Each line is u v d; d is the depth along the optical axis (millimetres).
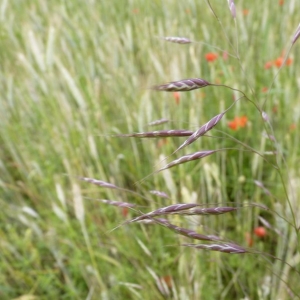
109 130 881
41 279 688
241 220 741
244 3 1175
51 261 763
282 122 848
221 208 427
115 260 663
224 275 673
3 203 826
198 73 803
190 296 584
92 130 852
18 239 723
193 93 788
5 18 1181
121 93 934
